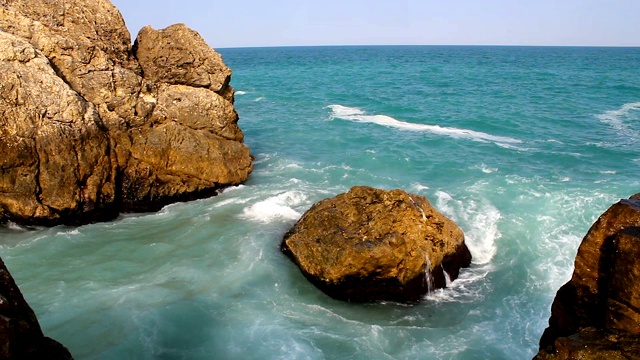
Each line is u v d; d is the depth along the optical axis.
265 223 18.47
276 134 33.16
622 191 21.25
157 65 21.98
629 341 6.83
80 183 18.31
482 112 40.88
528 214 19.00
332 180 23.41
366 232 14.26
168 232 17.83
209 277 14.90
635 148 28.77
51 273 14.94
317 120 38.00
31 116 17.31
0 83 16.84
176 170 20.53
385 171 24.92
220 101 22.19
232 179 21.94
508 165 25.58
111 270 15.20
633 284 6.86
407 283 13.77
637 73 84.44
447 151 28.41
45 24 19.78
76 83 19.08
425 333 12.73
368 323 13.12
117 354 11.63
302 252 14.57
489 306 13.85
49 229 17.84
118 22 21.89
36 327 7.78
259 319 13.07
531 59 145.62
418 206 15.21
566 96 51.03
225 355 11.75
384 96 51.91
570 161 26.11
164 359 11.60
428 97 50.75
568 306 8.39
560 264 15.73
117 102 19.55
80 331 12.33
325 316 13.35
